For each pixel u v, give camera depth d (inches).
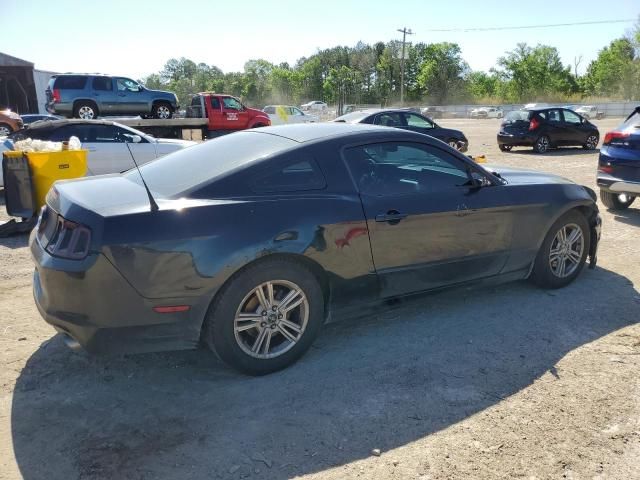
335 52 3799.2
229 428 111.2
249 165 131.2
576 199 181.5
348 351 144.6
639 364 136.3
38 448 105.0
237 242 120.3
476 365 136.5
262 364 130.0
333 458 101.7
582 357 140.0
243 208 124.2
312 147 139.6
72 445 105.9
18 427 111.7
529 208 171.2
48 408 118.7
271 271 126.4
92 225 113.2
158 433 109.6
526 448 104.0
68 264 113.7
